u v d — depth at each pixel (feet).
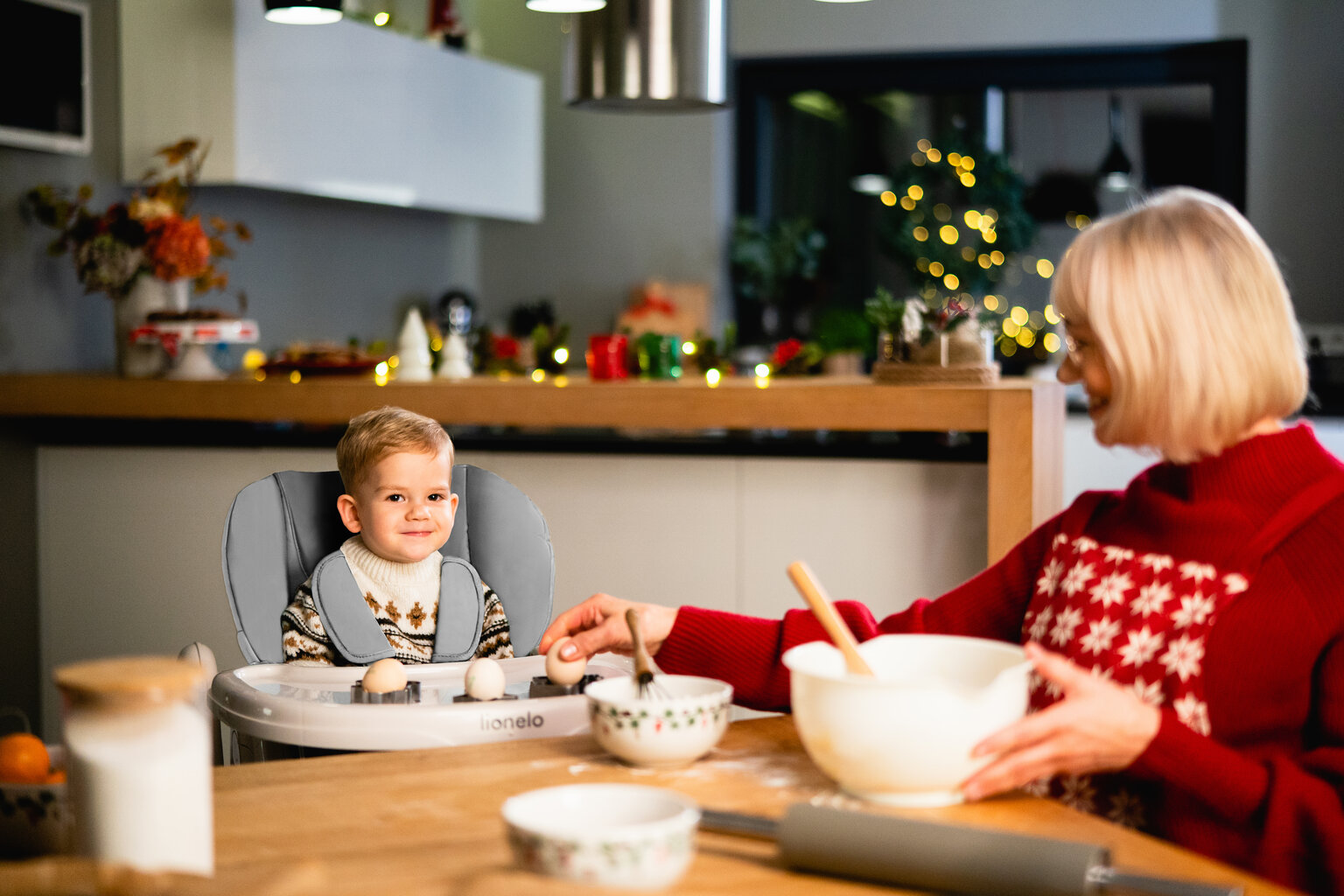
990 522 8.11
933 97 16.31
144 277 9.86
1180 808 3.54
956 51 15.71
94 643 9.93
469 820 3.06
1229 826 3.47
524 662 4.80
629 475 9.12
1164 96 15.65
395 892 2.59
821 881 2.70
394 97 12.43
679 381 9.34
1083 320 3.83
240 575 5.58
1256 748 3.67
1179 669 3.67
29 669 10.02
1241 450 3.75
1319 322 14.75
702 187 16.29
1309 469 3.71
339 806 3.17
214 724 4.71
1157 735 3.20
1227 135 15.25
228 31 10.48
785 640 4.26
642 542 9.12
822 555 8.86
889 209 16.40
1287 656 3.59
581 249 16.80
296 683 4.61
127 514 9.81
